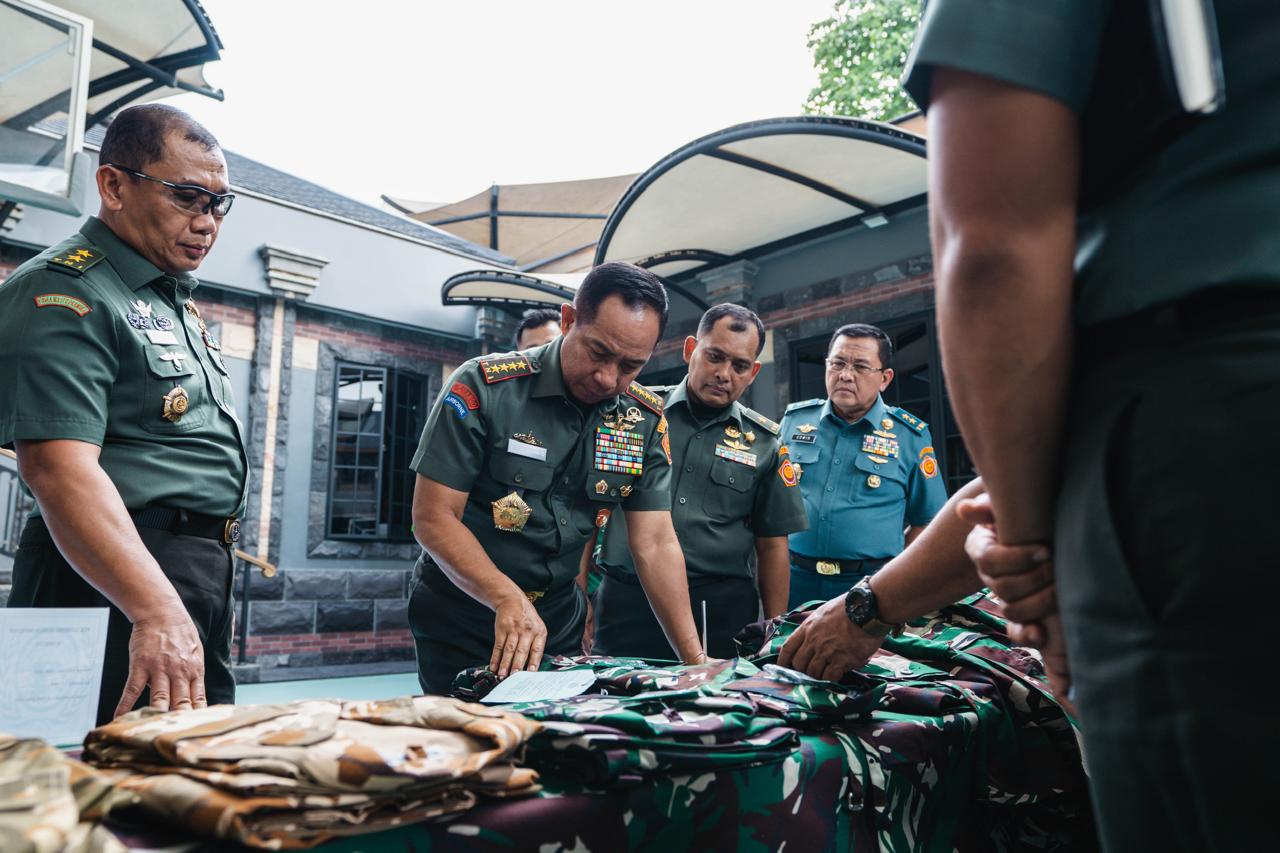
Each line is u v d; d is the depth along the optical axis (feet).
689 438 9.73
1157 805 1.82
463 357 32.50
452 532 6.25
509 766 2.61
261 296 27.78
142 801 2.16
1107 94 2.05
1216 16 1.94
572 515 7.00
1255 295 1.79
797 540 11.78
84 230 5.61
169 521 5.50
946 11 2.03
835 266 22.12
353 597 28.25
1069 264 2.02
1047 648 2.50
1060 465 2.21
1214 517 1.71
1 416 4.77
